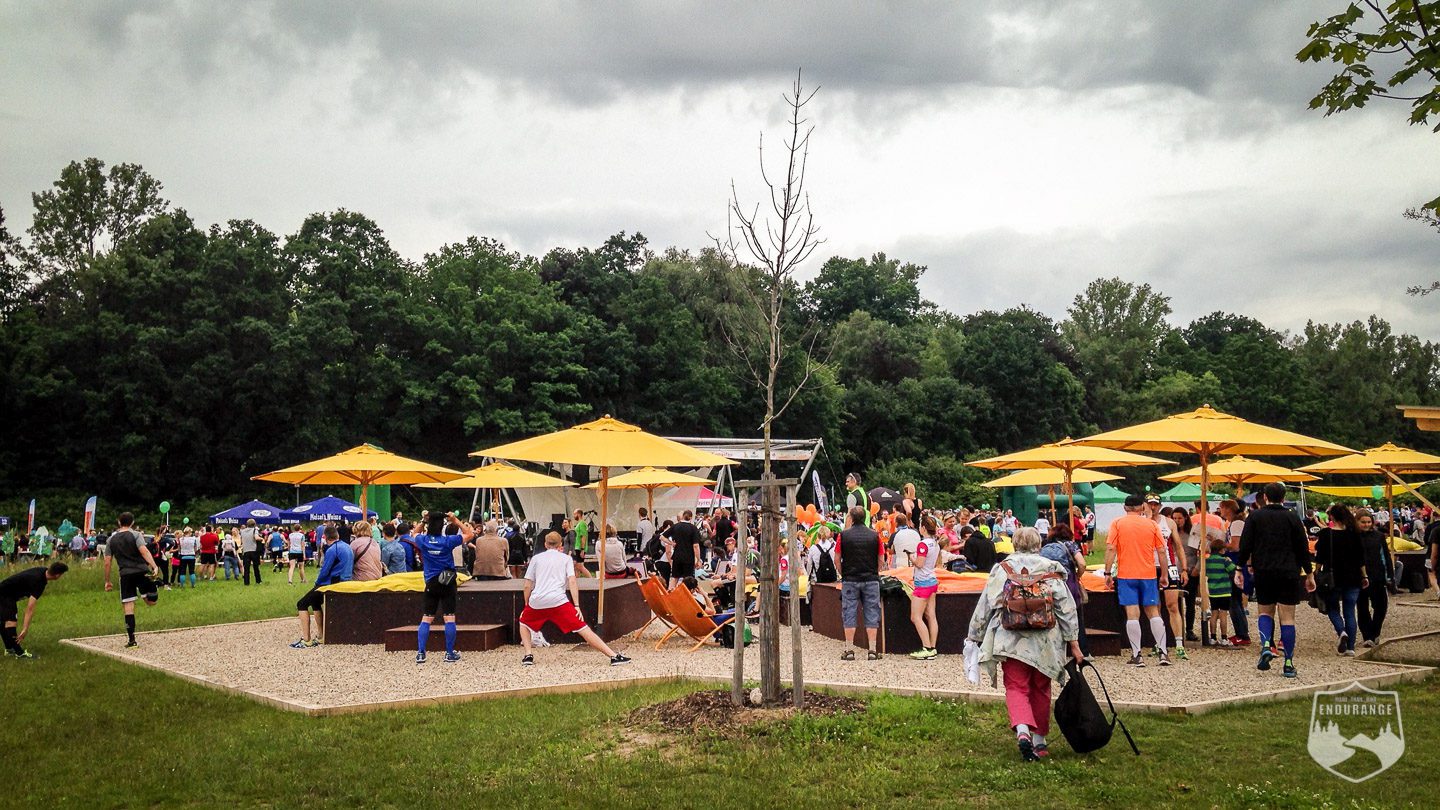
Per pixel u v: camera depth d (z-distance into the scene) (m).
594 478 36.72
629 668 12.20
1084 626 12.34
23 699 11.28
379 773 8.01
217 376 56.69
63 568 14.94
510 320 64.88
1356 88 8.55
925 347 87.31
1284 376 92.25
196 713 10.38
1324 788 6.98
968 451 76.50
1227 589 13.24
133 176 69.56
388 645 14.14
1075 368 90.44
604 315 72.81
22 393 55.25
